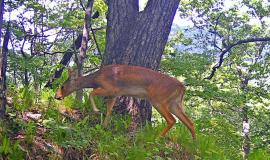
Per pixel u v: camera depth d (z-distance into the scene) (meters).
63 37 15.31
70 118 6.00
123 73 5.79
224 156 6.32
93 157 5.27
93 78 5.89
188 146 6.04
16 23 11.24
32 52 12.60
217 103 13.48
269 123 12.82
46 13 12.92
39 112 5.86
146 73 5.82
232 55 16.20
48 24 13.20
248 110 12.05
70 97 6.47
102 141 5.55
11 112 5.55
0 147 4.73
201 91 10.44
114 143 5.48
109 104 5.97
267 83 15.62
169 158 5.69
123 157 5.41
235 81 16.19
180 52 13.65
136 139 5.80
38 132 5.33
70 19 12.81
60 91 6.00
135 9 7.02
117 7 6.99
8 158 4.79
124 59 6.76
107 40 7.00
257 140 13.05
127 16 6.95
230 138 10.62
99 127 5.70
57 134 5.31
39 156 5.02
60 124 5.63
